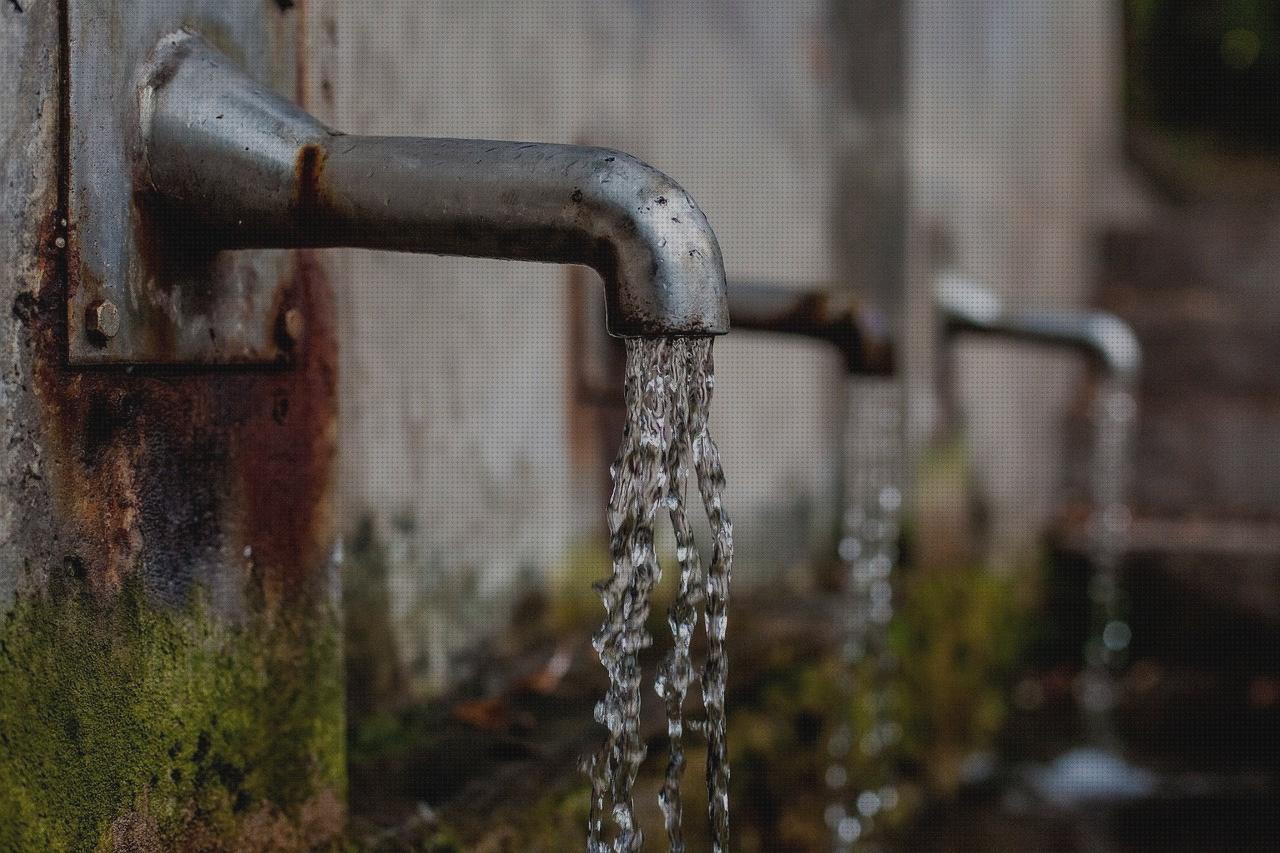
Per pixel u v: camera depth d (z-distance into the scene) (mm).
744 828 2209
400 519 1773
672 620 1179
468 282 1935
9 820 949
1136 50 7301
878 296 3254
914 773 3027
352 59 1639
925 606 3205
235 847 1181
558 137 2170
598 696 1922
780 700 2355
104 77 1013
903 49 3209
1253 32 7320
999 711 3689
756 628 2514
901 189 3229
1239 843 2869
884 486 2979
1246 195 6055
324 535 1292
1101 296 4996
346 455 1653
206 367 1122
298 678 1260
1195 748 3516
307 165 1053
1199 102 7492
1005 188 4004
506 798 1531
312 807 1282
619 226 999
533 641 2119
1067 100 4719
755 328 2141
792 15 3051
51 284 978
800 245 3082
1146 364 4684
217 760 1157
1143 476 4488
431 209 1038
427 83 1812
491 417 2004
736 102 2789
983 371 3809
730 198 2756
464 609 1932
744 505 2836
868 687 2764
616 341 2400
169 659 1101
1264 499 4371
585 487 2307
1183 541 4043
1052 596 4184
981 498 3775
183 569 1114
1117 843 2854
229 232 1080
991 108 3861
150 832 1085
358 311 1674
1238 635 3941
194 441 1123
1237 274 4848
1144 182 5836
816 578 3158
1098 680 3906
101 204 1013
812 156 3152
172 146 1051
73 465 1003
